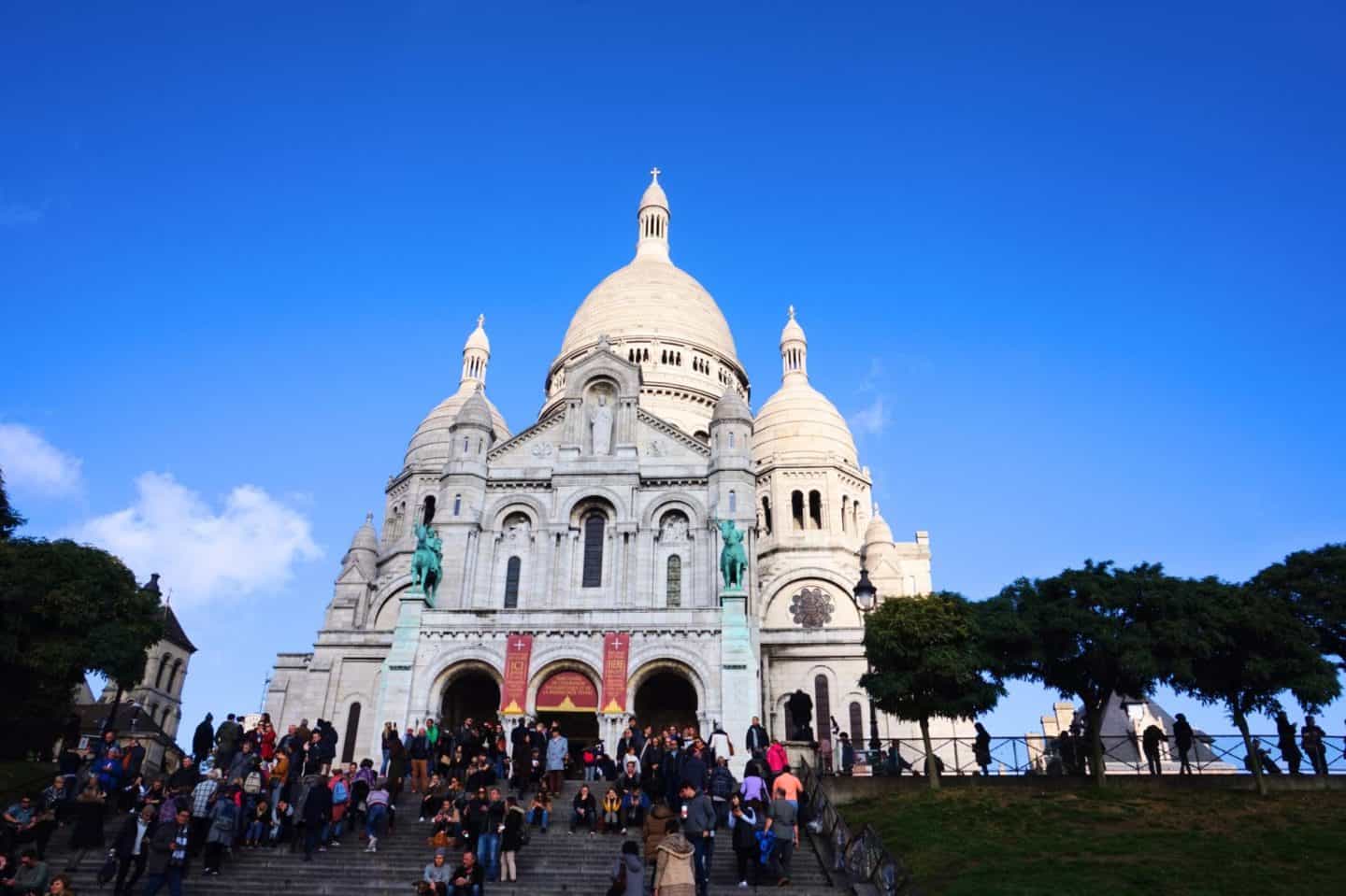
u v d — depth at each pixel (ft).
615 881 76.84
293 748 121.49
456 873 81.71
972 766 213.25
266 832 111.34
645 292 311.06
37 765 142.20
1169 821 115.34
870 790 134.51
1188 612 136.26
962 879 97.35
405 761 128.77
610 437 218.18
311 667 228.22
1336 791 128.06
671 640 182.09
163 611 189.47
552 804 125.59
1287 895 92.02
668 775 110.11
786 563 257.55
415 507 262.67
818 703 222.69
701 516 207.62
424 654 185.37
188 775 109.91
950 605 142.41
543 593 201.46
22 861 83.66
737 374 312.29
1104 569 142.51
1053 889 93.50
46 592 159.74
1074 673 139.64
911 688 139.23
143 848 95.25
